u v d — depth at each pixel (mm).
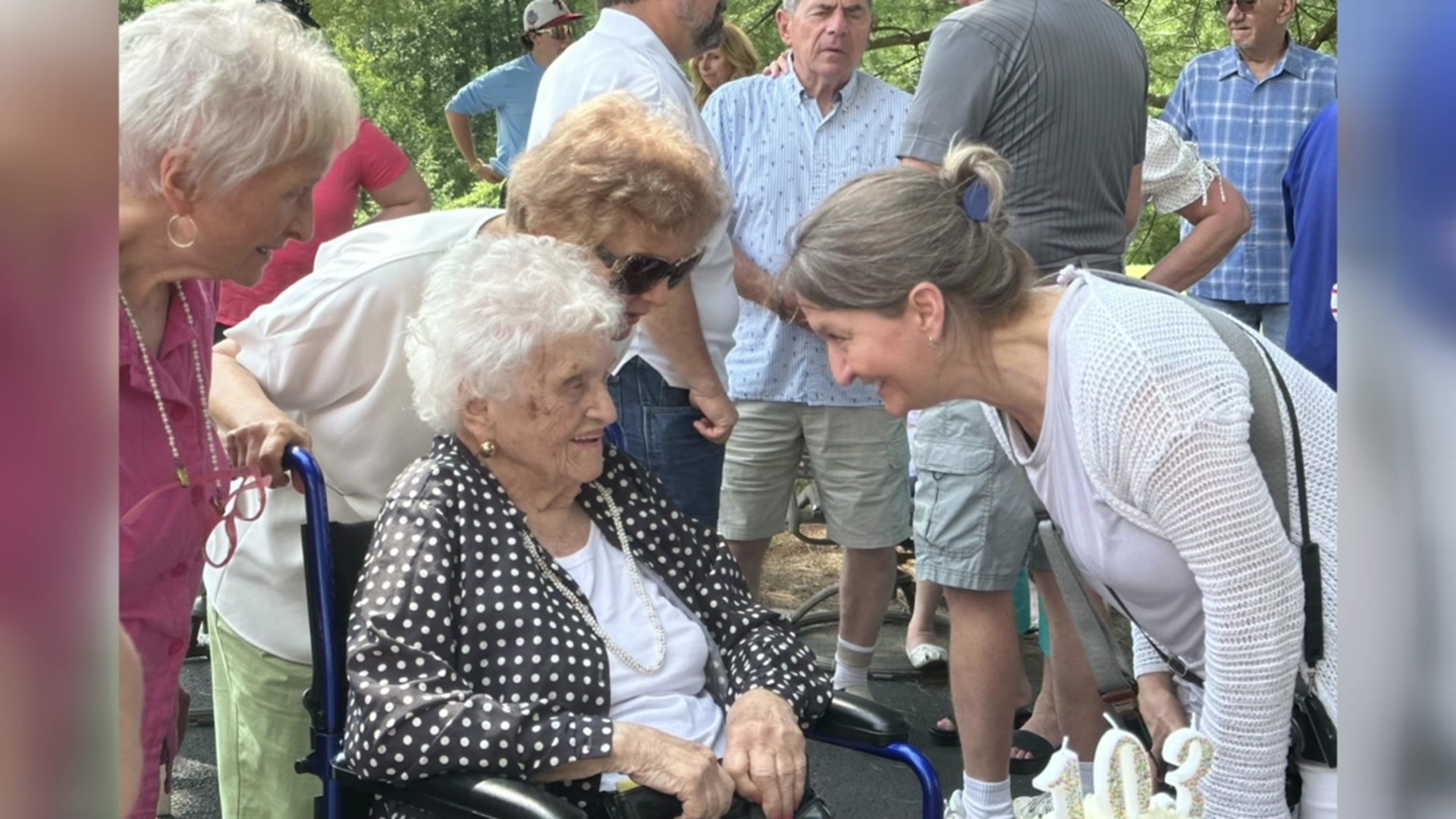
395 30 9469
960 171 1822
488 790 1752
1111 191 2867
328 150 1705
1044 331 1801
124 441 1709
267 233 1691
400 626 1871
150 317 1754
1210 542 1668
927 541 2826
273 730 2250
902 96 3904
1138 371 1680
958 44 2742
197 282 1860
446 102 10406
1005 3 2746
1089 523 1830
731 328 3123
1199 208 3314
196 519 1818
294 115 1622
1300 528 1729
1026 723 3660
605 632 2053
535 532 2072
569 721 1868
